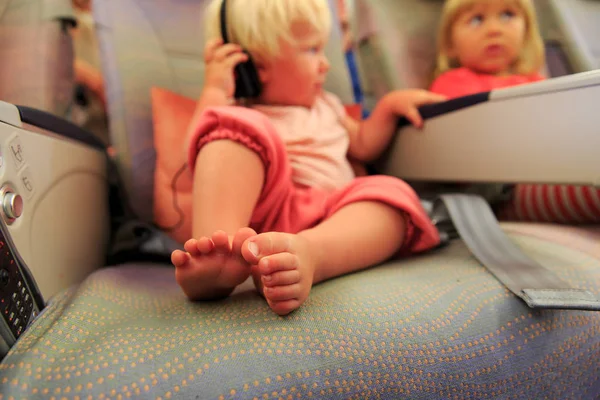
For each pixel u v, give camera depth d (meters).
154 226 0.95
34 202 0.58
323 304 0.49
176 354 0.41
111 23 1.03
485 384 0.47
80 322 0.47
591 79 0.63
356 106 1.15
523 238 0.75
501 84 1.21
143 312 0.51
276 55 0.87
